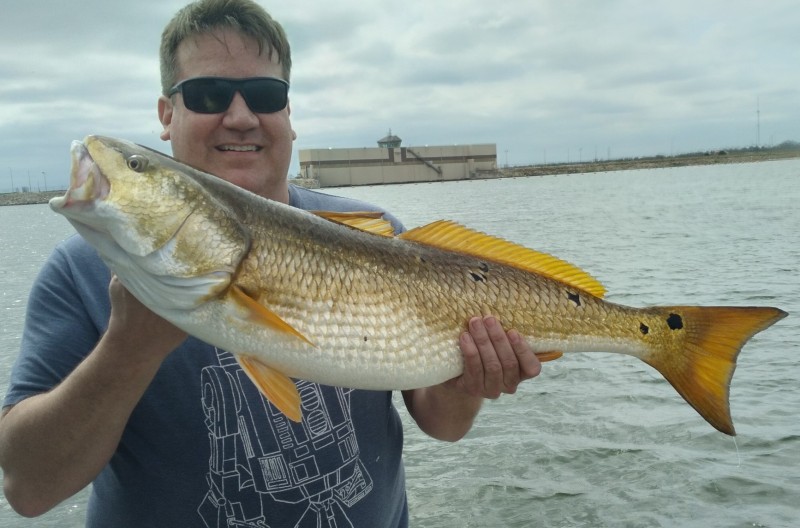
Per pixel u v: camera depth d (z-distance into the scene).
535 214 10.82
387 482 0.79
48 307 0.68
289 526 0.71
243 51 0.74
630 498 1.57
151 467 0.69
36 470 0.62
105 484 0.72
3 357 2.87
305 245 0.70
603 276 4.50
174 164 0.65
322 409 0.74
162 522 0.69
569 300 0.84
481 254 0.82
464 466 1.76
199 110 0.74
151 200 0.62
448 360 0.76
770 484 1.59
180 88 0.75
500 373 0.75
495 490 1.63
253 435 0.70
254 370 0.66
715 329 0.86
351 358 0.71
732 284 4.00
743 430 1.87
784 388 2.15
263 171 0.78
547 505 1.56
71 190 0.60
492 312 0.79
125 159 0.62
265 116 0.76
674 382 0.87
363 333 0.72
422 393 0.86
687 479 1.63
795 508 1.49
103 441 0.62
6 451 0.62
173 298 0.62
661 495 1.57
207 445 0.69
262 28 0.75
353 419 0.76
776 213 8.97
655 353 0.88
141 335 0.60
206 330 0.64
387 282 0.74
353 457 0.75
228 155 0.76
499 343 0.74
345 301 0.71
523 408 2.11
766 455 1.73
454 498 1.61
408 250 0.78
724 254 5.31
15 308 4.15
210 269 0.64
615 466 1.72
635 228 7.88
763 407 2.02
